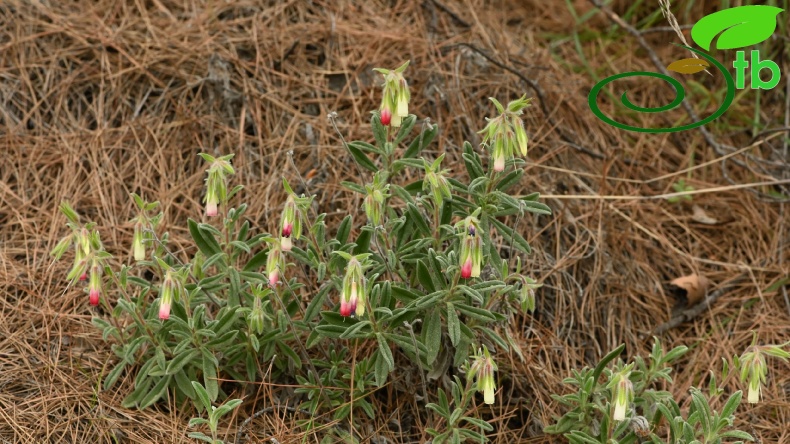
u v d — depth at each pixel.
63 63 1.21
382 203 1.02
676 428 1.01
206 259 1.05
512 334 1.11
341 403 1.05
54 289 1.11
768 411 1.11
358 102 1.21
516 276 1.03
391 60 1.23
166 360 1.05
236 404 0.98
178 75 1.21
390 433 1.06
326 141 1.18
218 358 1.04
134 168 1.18
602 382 1.06
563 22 1.35
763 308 1.17
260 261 1.05
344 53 1.24
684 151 1.26
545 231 1.18
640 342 1.15
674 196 1.23
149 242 1.11
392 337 1.02
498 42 1.28
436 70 1.22
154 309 1.04
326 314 1.02
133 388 1.06
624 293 1.17
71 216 1.00
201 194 1.17
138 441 1.03
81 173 1.17
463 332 1.03
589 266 1.17
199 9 1.25
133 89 1.21
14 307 1.09
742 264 1.19
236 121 1.20
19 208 1.15
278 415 1.05
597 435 1.04
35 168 1.17
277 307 1.05
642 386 1.05
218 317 1.03
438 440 1.02
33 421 1.04
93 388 1.05
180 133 1.19
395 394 1.07
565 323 1.14
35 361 1.07
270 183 1.16
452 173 1.17
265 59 1.22
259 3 1.26
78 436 1.03
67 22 1.23
